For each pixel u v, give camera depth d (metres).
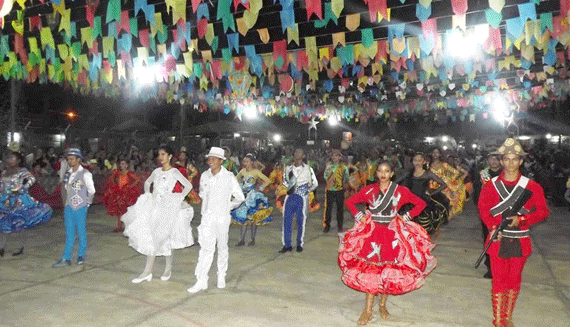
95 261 6.98
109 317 4.68
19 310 4.84
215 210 5.63
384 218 4.54
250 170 8.35
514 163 4.23
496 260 4.32
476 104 16.56
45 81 11.41
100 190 14.05
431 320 4.72
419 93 13.74
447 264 7.13
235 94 14.69
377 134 38.09
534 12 5.55
